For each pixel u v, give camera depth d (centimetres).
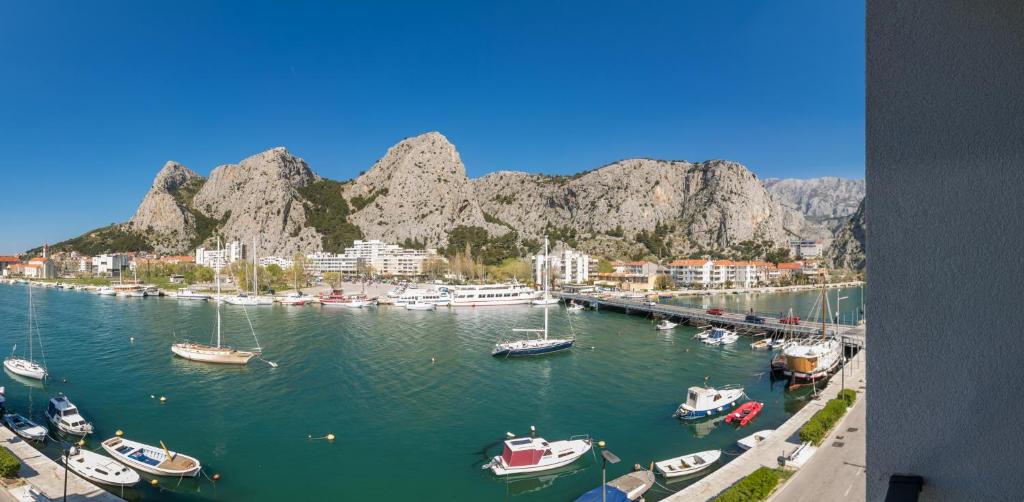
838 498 2772
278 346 8069
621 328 10238
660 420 4741
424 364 6881
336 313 12544
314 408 5053
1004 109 302
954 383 319
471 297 14438
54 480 3198
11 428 4147
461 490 3462
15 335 8925
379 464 3841
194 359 6900
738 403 5203
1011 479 301
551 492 3434
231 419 4744
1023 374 295
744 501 2647
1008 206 299
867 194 354
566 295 15575
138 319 11050
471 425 4612
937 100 324
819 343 6612
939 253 323
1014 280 297
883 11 345
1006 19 302
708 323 10244
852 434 3606
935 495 329
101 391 5556
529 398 5400
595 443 4191
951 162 319
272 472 3716
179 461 3675
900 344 339
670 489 3309
